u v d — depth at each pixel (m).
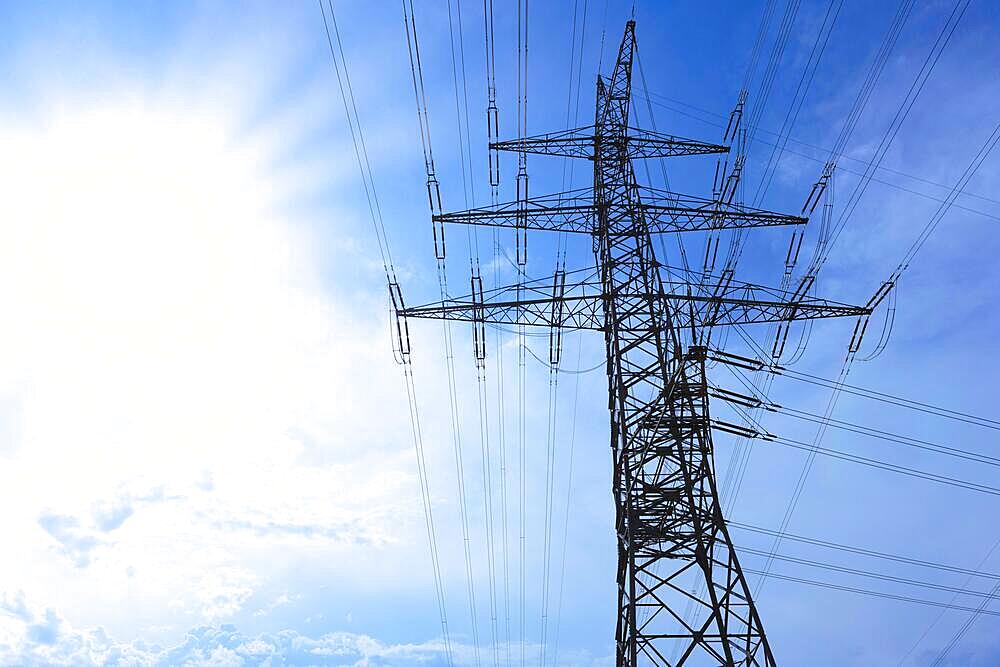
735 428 33.59
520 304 36.56
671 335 33.31
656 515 30.56
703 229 38.53
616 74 42.44
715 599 28.39
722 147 41.41
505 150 40.38
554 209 38.59
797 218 38.72
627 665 29.02
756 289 35.56
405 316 37.84
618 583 30.84
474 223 38.59
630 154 41.62
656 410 32.19
